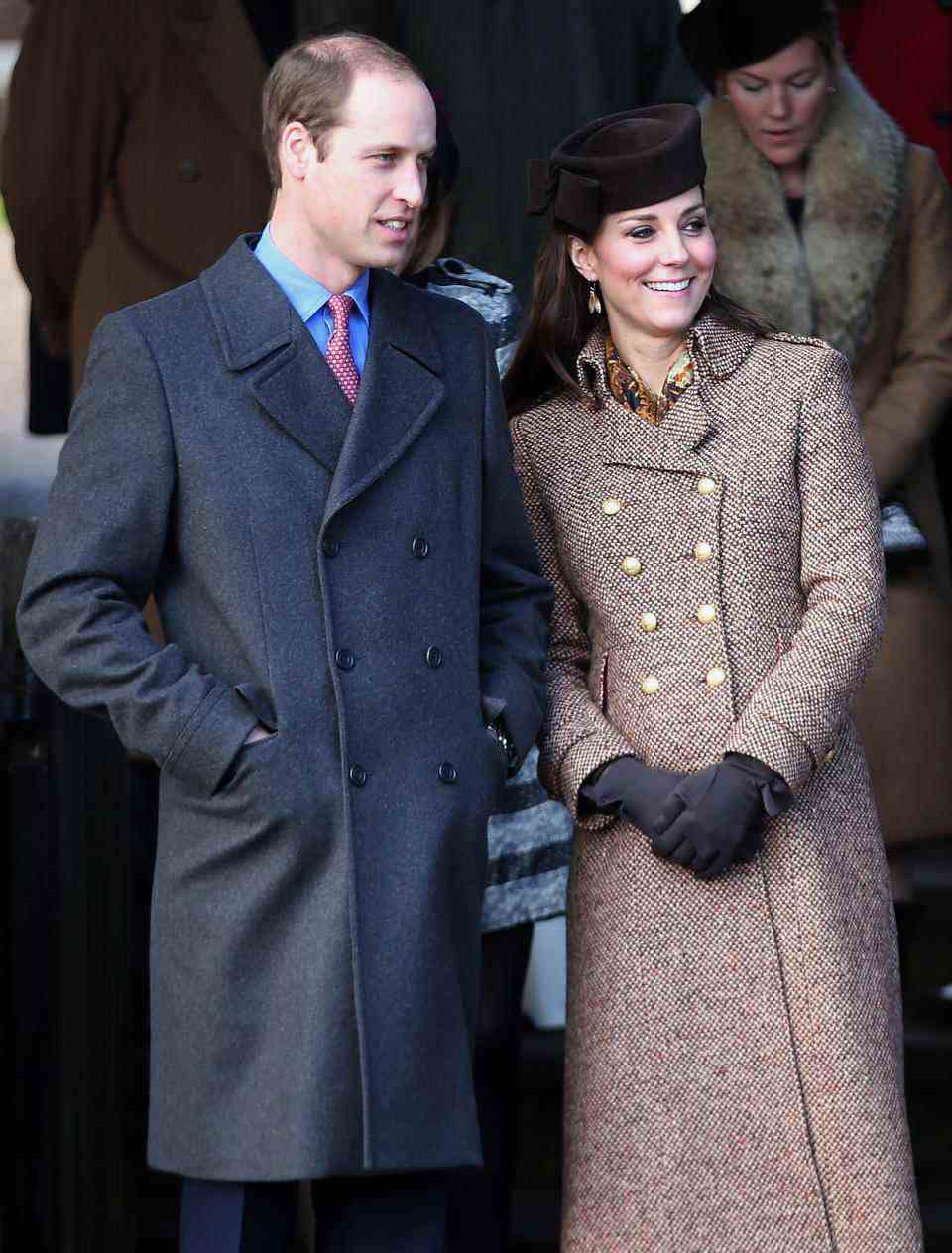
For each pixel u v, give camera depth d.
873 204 16.42
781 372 11.80
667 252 11.61
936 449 18.03
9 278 31.16
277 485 10.72
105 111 17.42
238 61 17.27
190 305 11.00
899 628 16.80
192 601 10.91
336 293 11.16
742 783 11.11
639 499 11.85
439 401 11.18
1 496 26.33
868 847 11.84
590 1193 11.60
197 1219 10.83
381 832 10.59
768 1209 11.30
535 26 16.97
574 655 12.35
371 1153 10.27
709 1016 11.47
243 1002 10.61
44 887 14.78
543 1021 18.03
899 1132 11.34
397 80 10.66
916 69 18.59
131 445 10.70
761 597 11.65
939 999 17.75
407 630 10.84
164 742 10.47
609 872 11.79
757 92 16.19
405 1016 10.48
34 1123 14.71
